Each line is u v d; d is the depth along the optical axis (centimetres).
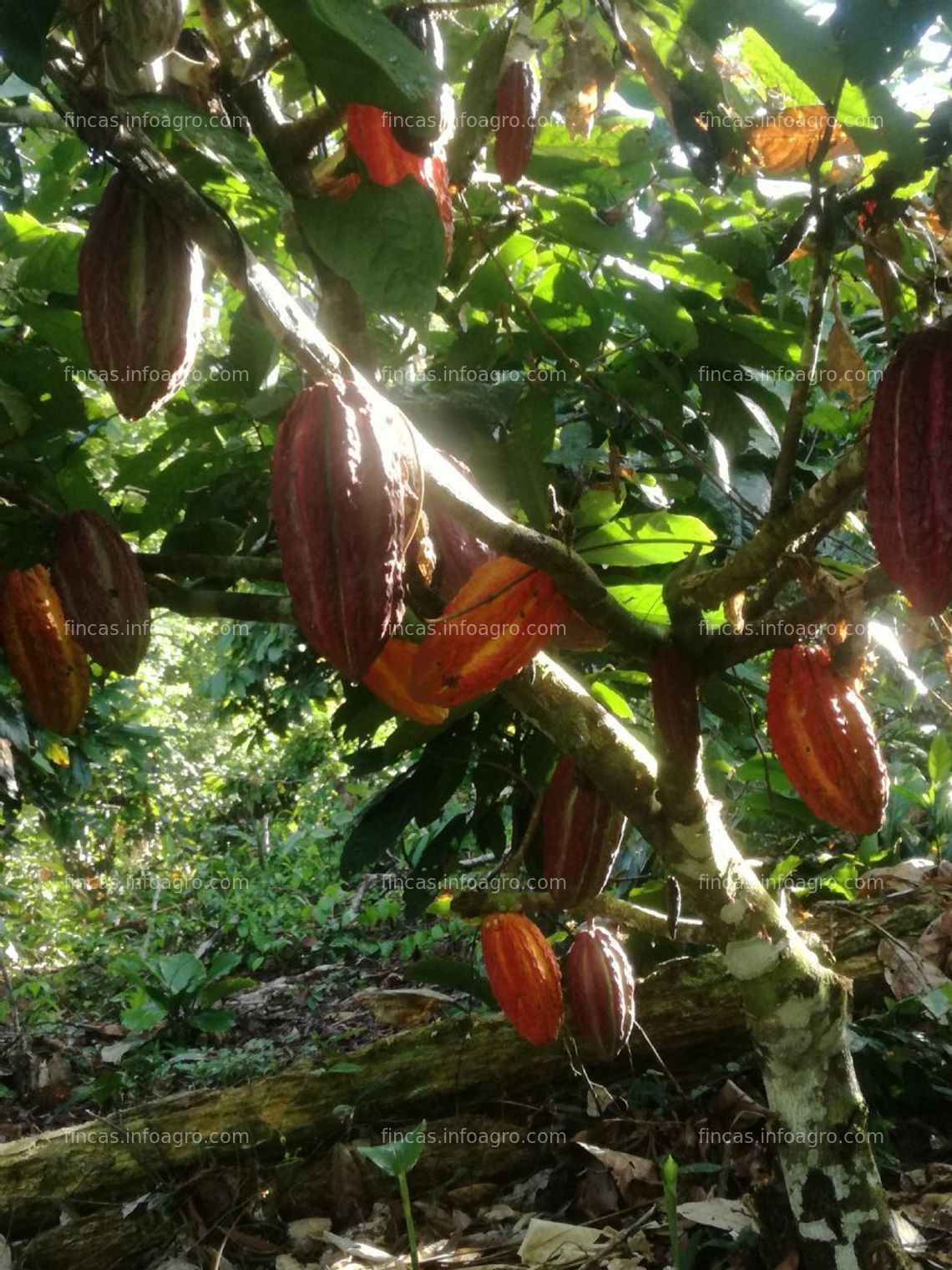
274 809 980
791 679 139
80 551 134
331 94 97
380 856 256
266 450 219
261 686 554
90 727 524
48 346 181
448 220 122
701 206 224
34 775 489
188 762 988
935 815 376
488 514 117
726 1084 304
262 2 89
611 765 162
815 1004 173
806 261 221
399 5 137
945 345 94
